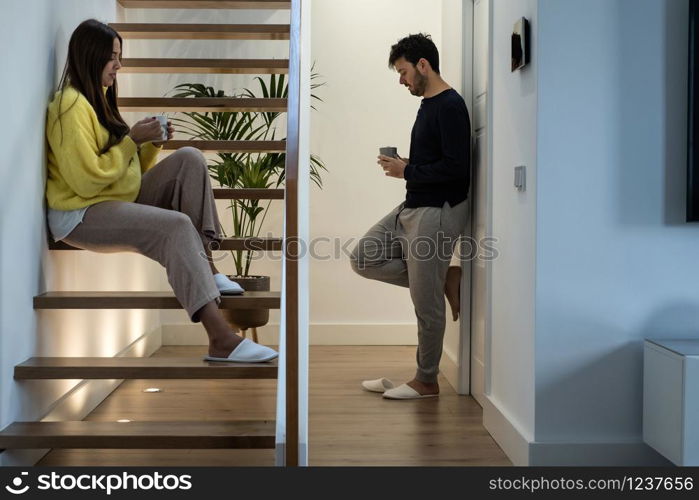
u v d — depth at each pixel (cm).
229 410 347
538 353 269
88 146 270
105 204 276
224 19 495
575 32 267
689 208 264
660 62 268
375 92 509
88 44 282
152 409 347
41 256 278
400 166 371
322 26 507
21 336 261
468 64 393
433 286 373
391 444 307
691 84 263
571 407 270
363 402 375
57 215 279
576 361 270
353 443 308
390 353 491
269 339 500
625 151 269
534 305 270
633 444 269
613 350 270
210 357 263
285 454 210
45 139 280
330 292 516
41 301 272
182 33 366
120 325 392
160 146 321
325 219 512
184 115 488
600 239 269
